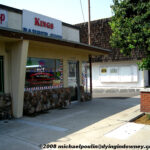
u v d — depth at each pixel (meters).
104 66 21.97
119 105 10.62
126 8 7.45
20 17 9.32
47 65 9.66
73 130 6.27
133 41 7.33
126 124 6.91
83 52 11.86
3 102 7.68
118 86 21.23
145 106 8.25
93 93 17.58
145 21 7.03
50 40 8.15
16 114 7.84
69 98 10.72
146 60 7.57
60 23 11.62
